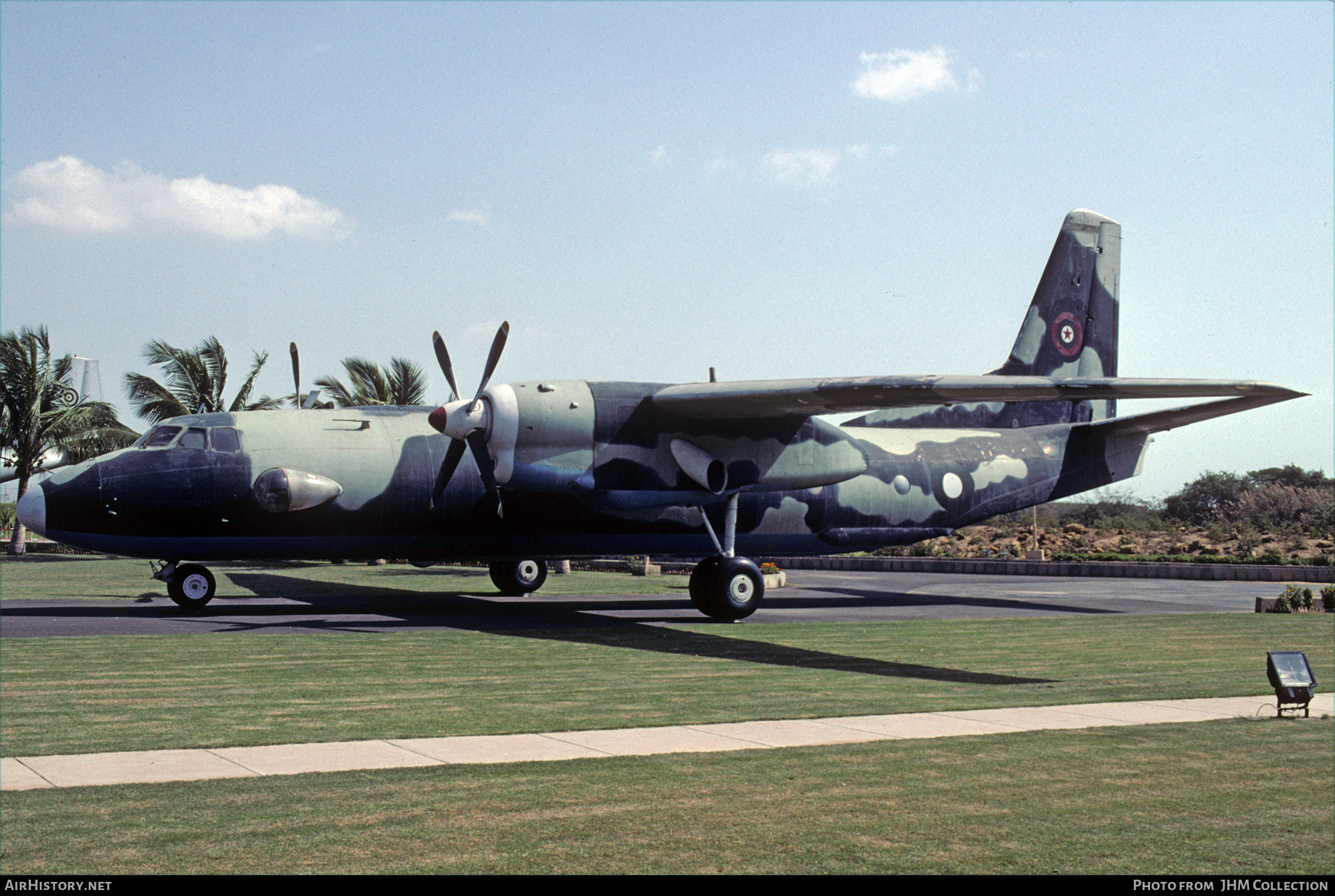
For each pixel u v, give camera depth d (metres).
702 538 24.53
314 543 22.30
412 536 22.70
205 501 21.44
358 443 22.44
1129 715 11.70
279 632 18.64
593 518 23.50
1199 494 64.75
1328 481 65.94
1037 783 8.74
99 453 48.47
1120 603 27.02
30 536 63.47
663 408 21.12
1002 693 13.05
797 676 14.23
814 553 25.91
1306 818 7.87
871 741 10.20
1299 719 11.53
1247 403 25.11
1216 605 26.77
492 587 30.91
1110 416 29.23
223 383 43.62
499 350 20.59
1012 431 27.50
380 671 14.18
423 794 8.09
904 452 26.00
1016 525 60.41
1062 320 28.61
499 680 13.55
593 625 20.62
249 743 9.74
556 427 20.41
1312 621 22.25
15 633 18.30
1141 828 7.58
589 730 10.52
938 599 27.95
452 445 20.95
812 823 7.57
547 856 6.77
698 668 14.91
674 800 8.06
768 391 19.72
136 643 16.86
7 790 8.07
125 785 8.25
